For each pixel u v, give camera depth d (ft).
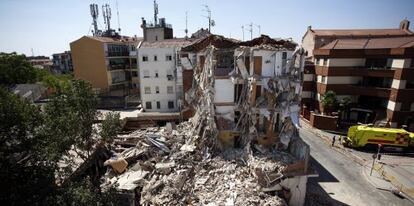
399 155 110.32
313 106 166.91
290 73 89.45
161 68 149.89
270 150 87.10
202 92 96.78
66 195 49.88
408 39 134.92
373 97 143.33
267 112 85.51
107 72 187.01
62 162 82.43
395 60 127.34
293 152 84.64
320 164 102.83
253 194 67.62
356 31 191.83
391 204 78.07
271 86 87.10
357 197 81.35
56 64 359.87
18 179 47.83
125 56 202.80
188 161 83.82
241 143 90.12
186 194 70.23
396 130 111.14
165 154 92.32
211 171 77.97
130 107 169.58
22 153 51.49
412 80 122.93
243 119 88.74
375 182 89.56
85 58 185.37
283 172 71.31
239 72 87.51
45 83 196.13
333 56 143.74
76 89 67.26
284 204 66.69
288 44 93.81
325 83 148.97
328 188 86.07
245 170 77.30
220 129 89.71
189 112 117.08
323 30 196.34
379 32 187.32
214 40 101.76
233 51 90.33
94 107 70.18
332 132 138.41
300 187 72.49
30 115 50.83
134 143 105.60
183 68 111.86
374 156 95.45
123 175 81.35
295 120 85.81
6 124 45.52
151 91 153.79
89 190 54.44
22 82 201.77
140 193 74.33
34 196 47.42
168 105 156.46
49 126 58.34
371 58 139.74
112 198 61.21
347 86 145.59
